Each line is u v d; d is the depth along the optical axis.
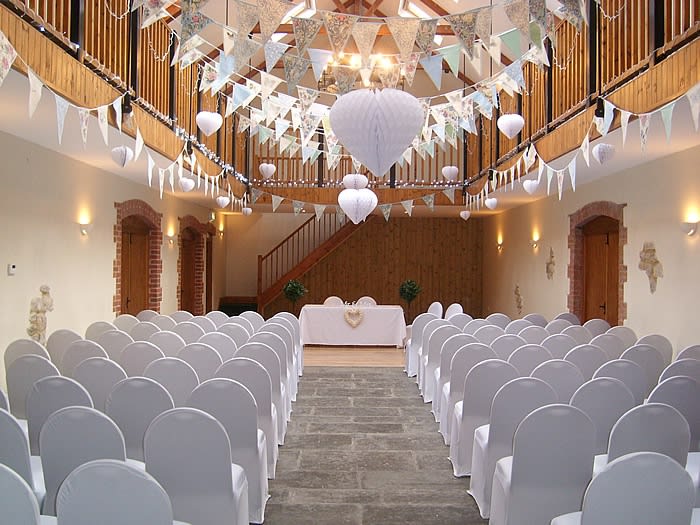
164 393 3.05
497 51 4.40
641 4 5.06
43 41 4.01
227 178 10.23
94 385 3.64
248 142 11.90
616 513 1.96
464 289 15.14
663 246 6.44
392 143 4.03
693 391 3.24
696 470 2.97
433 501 3.66
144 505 1.84
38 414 3.04
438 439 4.94
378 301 15.04
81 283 7.14
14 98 4.32
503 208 12.68
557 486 2.78
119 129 5.28
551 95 7.34
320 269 15.02
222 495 2.61
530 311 11.37
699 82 3.81
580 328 5.92
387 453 4.57
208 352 4.33
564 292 9.56
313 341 10.45
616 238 8.09
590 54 5.95
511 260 12.66
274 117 6.37
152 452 2.55
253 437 3.24
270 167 9.77
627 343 5.98
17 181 5.71
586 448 2.72
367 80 4.57
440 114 6.38
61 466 2.46
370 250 15.07
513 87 5.50
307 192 11.74
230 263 15.27
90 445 2.44
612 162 6.84
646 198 6.81
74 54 4.62
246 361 3.84
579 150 6.16
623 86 5.04
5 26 3.50
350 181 8.70
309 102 5.49
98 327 5.76
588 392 3.21
